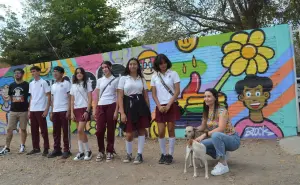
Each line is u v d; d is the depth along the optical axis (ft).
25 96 23.63
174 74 17.75
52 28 66.28
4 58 67.00
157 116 17.92
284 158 17.60
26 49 67.00
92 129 30.58
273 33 22.47
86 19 71.10
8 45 66.85
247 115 23.29
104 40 75.51
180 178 15.28
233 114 23.71
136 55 27.89
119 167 17.83
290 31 22.06
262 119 22.84
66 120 20.94
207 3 53.21
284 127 22.17
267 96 22.66
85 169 17.98
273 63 22.48
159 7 52.95
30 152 22.77
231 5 51.44
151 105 27.04
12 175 18.01
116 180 15.84
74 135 30.94
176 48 25.94
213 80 24.43
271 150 19.61
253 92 23.08
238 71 23.57
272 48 22.50
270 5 47.29
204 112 16.78
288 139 21.06
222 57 24.12
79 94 19.76
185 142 24.36
